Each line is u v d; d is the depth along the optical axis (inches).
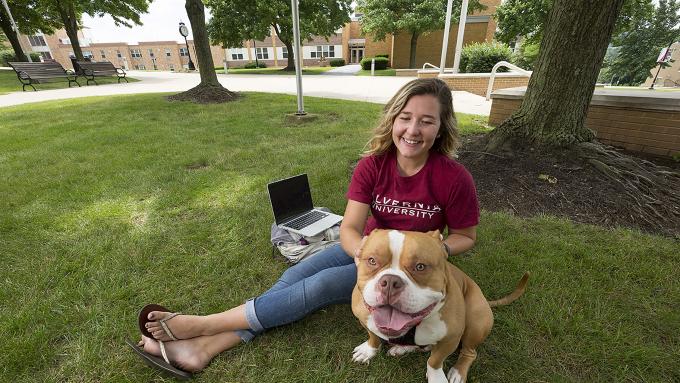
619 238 118.4
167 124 289.9
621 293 93.8
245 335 77.4
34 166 194.2
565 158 165.0
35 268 104.9
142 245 116.3
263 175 175.6
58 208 144.5
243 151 214.1
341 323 84.3
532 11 861.2
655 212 132.7
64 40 2427.4
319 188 159.8
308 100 403.2
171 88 559.8
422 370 72.7
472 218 74.2
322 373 71.9
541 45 174.4
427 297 50.5
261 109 345.4
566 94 165.8
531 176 157.5
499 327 82.6
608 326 83.4
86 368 72.8
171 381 70.6
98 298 92.3
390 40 1429.6
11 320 83.4
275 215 114.4
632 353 74.7
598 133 213.0
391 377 71.3
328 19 1109.7
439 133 74.7
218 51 2066.9
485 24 1104.2
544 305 88.7
